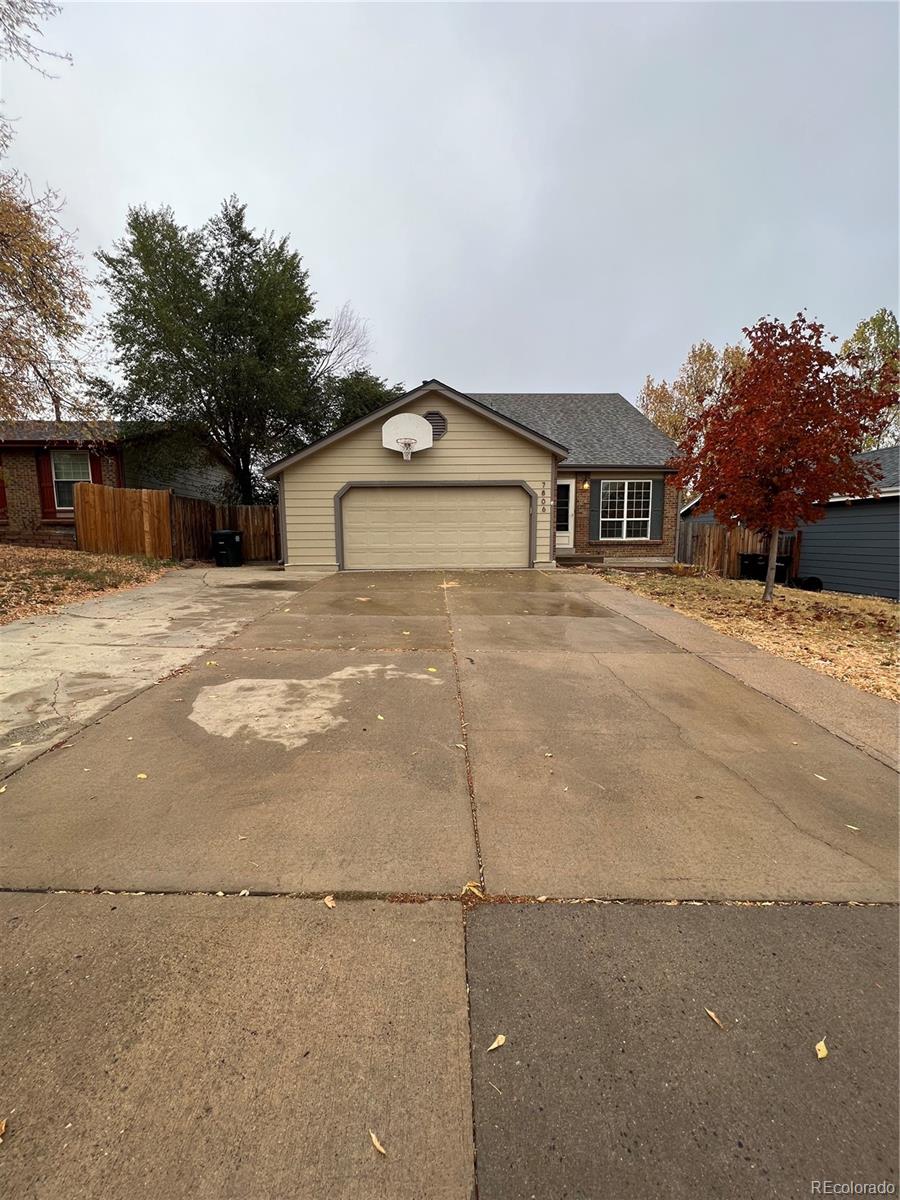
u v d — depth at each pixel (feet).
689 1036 5.75
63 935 6.97
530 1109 5.06
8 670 17.17
